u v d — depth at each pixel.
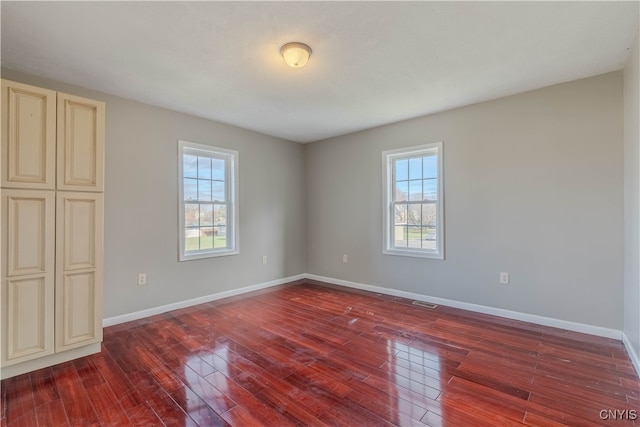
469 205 3.60
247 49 2.35
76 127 2.40
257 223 4.66
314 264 5.31
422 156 4.06
